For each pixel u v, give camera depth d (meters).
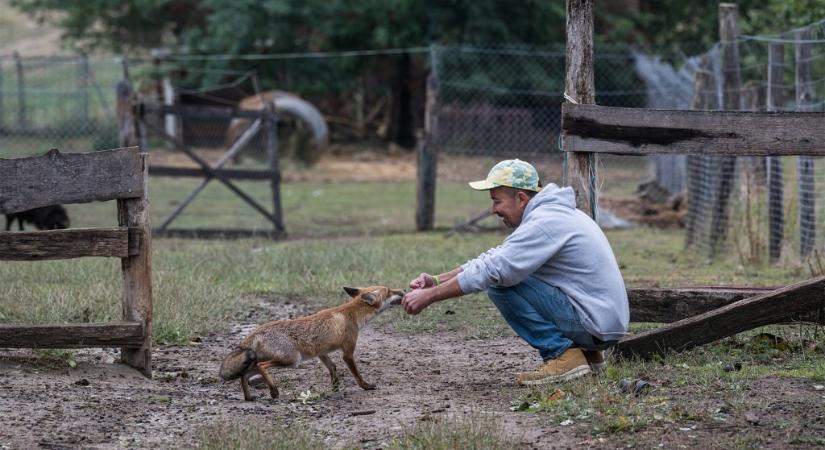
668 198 16.72
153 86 29.20
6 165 5.67
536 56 27.73
